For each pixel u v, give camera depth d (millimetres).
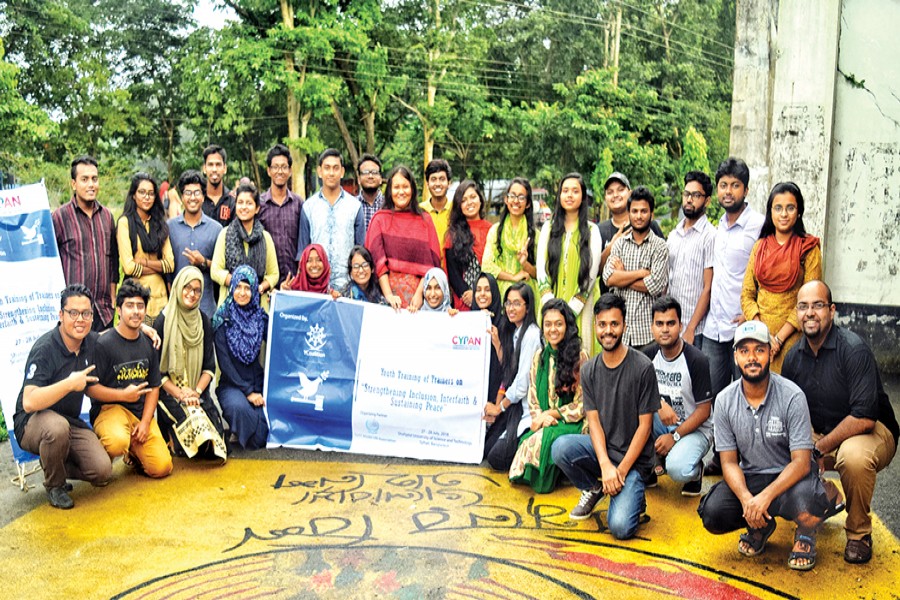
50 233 5895
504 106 30141
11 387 5527
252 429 6211
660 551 4551
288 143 26500
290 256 7078
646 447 4906
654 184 29000
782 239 5422
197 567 4348
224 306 6262
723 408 4445
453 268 6875
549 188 30469
